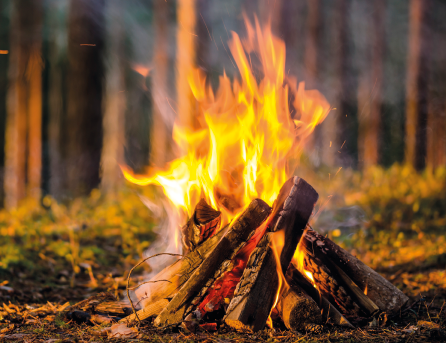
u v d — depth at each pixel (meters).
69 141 10.38
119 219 7.88
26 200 9.87
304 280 3.50
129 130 23.00
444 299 4.23
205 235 3.52
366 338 3.07
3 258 5.54
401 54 20.03
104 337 3.14
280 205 3.35
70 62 10.41
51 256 6.04
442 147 14.70
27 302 4.34
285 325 3.19
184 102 9.24
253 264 3.21
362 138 18.25
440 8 15.38
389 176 10.93
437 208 8.62
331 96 16.62
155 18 16.42
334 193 9.91
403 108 19.56
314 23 16.08
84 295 4.63
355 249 6.55
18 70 14.48
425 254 5.95
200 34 9.31
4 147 21.55
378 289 3.51
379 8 17.64
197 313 3.24
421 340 3.05
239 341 2.97
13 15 14.79
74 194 10.08
